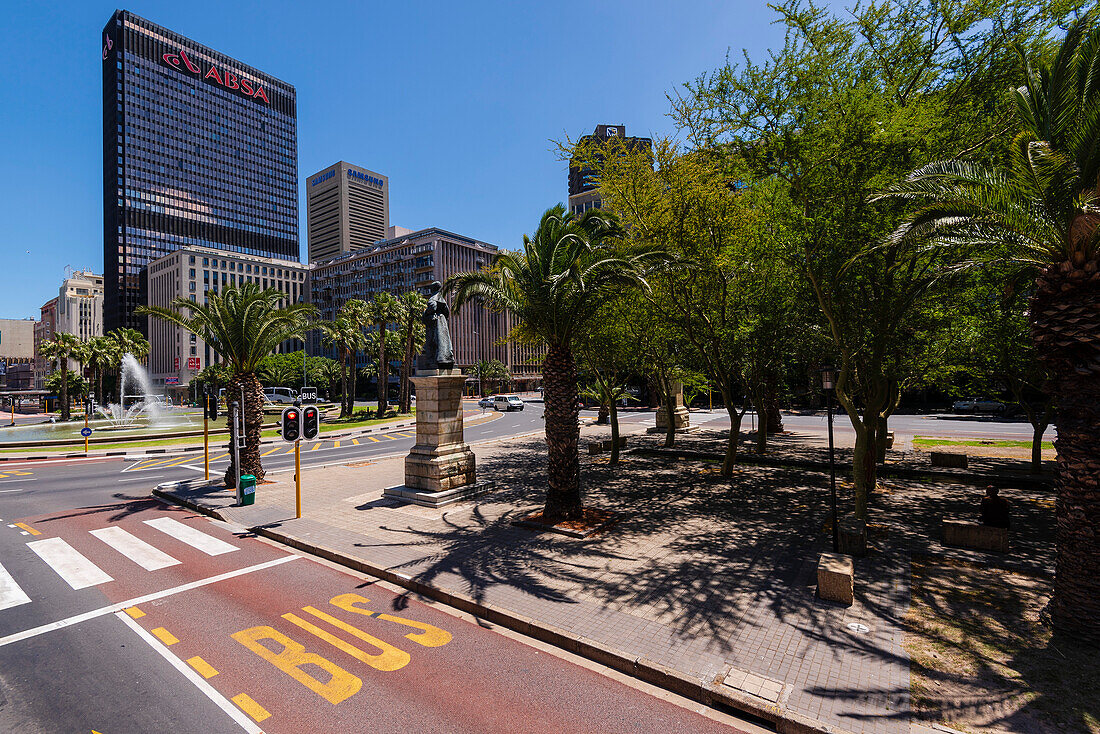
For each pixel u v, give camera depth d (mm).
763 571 8414
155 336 111438
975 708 4867
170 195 122688
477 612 7277
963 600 7168
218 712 5141
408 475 14211
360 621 7113
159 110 121312
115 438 29047
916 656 5789
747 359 17781
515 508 12812
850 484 15234
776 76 10992
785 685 5285
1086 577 5918
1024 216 6156
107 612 7395
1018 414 34781
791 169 11180
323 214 161125
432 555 9406
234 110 134500
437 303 14398
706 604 7211
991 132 10281
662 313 15516
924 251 8289
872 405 13133
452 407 14359
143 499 14859
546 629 6574
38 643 6527
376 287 104500
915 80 11484
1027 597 7230
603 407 37250
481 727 4879
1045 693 5055
